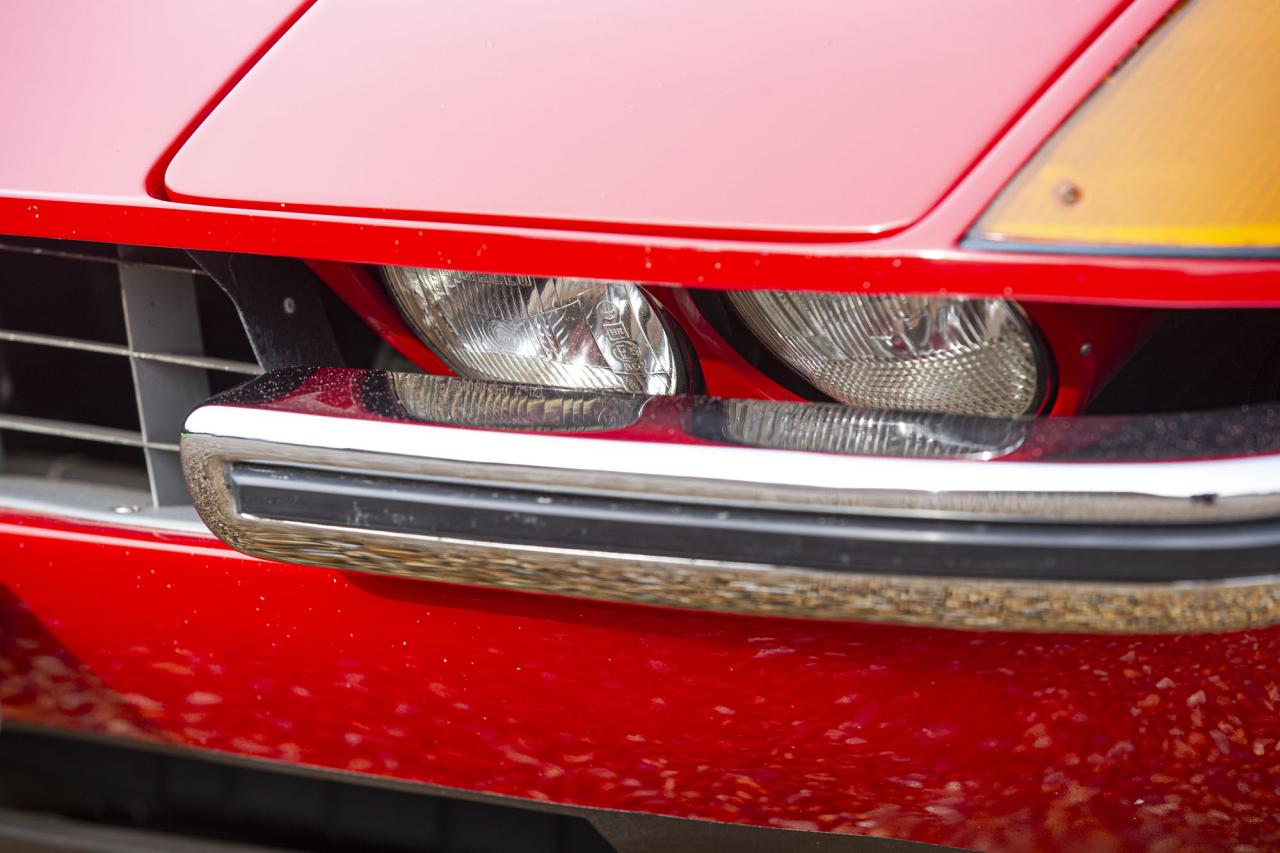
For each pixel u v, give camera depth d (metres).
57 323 1.77
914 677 1.47
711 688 1.49
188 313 1.63
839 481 1.38
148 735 1.61
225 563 1.53
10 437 1.76
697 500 1.39
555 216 1.41
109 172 1.49
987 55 1.42
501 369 1.50
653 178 1.41
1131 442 1.37
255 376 1.54
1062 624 1.38
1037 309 1.40
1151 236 1.37
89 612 1.57
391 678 1.53
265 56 1.51
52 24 1.56
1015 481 1.36
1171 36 1.42
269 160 1.47
